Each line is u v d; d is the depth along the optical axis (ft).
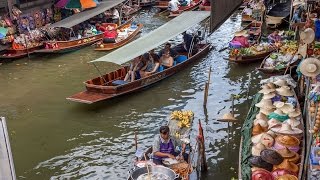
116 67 67.51
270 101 40.14
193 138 41.81
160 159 32.45
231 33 85.66
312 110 33.68
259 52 63.98
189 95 54.03
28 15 80.23
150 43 60.08
